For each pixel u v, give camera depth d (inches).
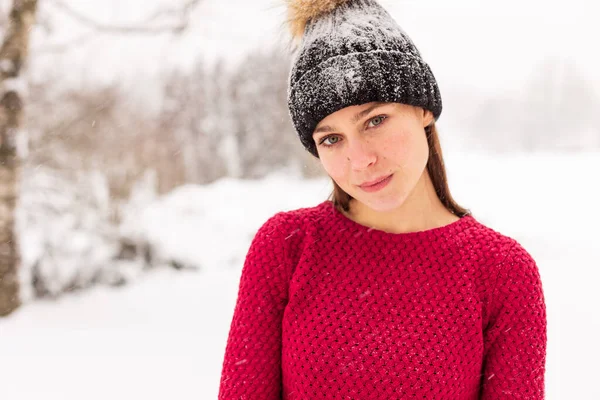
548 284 205.0
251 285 40.5
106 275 239.5
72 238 240.2
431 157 43.2
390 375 36.8
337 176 38.2
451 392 37.4
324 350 37.5
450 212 44.3
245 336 40.1
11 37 185.5
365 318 37.7
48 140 328.2
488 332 39.5
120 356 147.2
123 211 306.3
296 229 41.5
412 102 37.1
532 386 38.2
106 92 400.5
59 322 183.8
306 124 38.9
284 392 40.7
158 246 279.9
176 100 700.7
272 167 723.4
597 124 1507.1
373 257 39.6
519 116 1587.1
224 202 417.4
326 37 37.5
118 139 419.8
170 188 663.8
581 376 121.3
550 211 385.7
